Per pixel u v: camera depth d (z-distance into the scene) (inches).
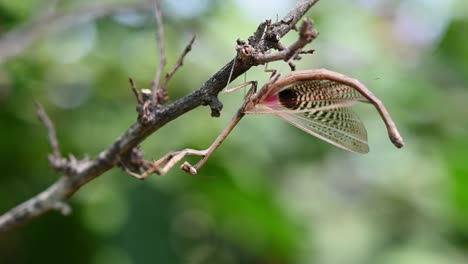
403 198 362.6
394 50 372.8
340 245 349.4
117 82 335.0
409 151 355.3
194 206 327.6
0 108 311.0
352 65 353.1
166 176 315.0
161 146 309.6
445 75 370.3
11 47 285.1
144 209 317.1
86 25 341.7
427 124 349.1
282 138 329.7
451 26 378.0
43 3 312.8
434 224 349.7
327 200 367.6
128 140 182.4
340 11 365.4
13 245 308.2
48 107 322.7
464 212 341.7
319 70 176.9
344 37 357.1
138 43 340.2
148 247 315.3
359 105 350.0
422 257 338.0
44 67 331.0
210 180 313.9
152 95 175.9
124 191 317.4
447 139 345.4
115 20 341.4
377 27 372.5
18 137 310.5
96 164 191.3
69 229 312.5
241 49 157.5
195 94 169.9
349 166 387.5
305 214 349.7
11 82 316.8
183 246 332.5
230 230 341.7
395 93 346.6
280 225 321.7
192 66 329.7
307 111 183.8
